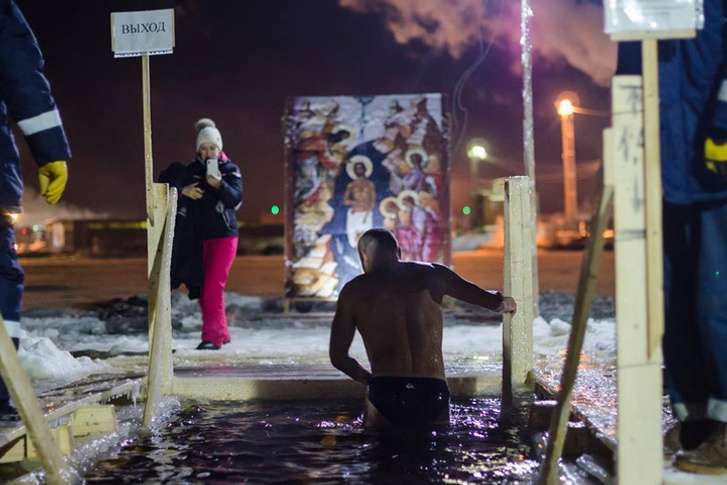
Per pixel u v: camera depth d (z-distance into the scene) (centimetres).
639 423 277
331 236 1111
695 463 306
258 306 1220
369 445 432
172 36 517
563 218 3653
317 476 374
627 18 277
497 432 460
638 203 276
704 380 332
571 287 1523
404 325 470
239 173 804
